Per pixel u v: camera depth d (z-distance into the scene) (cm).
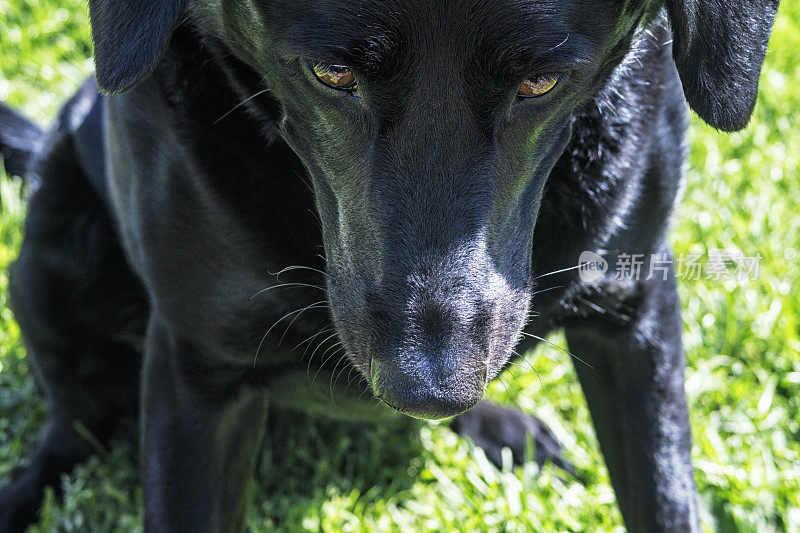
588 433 111
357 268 76
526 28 69
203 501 90
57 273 103
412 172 73
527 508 104
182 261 85
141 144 85
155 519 90
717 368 115
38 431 114
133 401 110
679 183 88
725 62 78
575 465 109
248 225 83
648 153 85
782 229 125
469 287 73
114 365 107
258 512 107
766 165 133
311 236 83
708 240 122
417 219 73
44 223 103
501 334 75
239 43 77
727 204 128
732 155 136
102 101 101
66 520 104
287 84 75
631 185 85
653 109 85
